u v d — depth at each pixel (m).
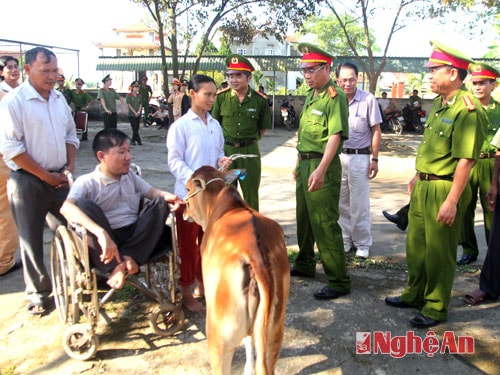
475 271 4.80
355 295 4.23
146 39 45.81
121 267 3.19
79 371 3.16
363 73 20.98
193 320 3.79
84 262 3.15
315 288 4.38
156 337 3.56
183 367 3.19
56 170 3.94
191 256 3.83
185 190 3.76
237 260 2.33
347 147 5.02
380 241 5.68
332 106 3.84
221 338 2.39
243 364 3.24
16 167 3.80
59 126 3.90
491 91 4.80
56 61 3.72
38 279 3.91
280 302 2.36
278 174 9.69
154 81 32.50
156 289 3.70
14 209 3.82
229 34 17.83
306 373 3.13
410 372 3.14
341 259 4.10
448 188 3.47
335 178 3.99
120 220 3.51
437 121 3.51
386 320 3.78
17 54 21.61
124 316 3.87
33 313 3.90
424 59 20.61
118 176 3.51
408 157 12.31
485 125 3.37
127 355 3.33
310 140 4.04
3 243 4.59
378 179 9.35
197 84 3.76
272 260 2.35
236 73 4.84
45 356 3.34
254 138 5.07
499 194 3.97
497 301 4.12
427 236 3.61
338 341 3.49
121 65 23.09
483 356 3.30
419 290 3.89
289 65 20.56
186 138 3.81
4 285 4.50
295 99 20.41
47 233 5.79
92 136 15.60
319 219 4.02
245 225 2.53
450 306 4.03
